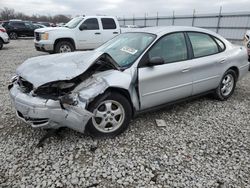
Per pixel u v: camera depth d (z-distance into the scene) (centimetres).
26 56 1045
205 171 256
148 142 310
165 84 353
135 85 320
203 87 414
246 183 239
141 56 333
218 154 287
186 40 388
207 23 2314
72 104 272
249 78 658
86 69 282
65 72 278
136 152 288
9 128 341
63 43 961
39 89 280
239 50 474
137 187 232
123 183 237
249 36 787
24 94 288
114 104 311
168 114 399
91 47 1020
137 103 331
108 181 239
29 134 324
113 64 318
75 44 979
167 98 366
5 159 270
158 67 343
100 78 293
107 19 1037
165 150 293
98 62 312
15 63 851
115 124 317
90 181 239
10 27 2084
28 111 275
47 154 280
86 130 301
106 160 271
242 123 373
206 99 475
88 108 291
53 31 932
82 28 981
